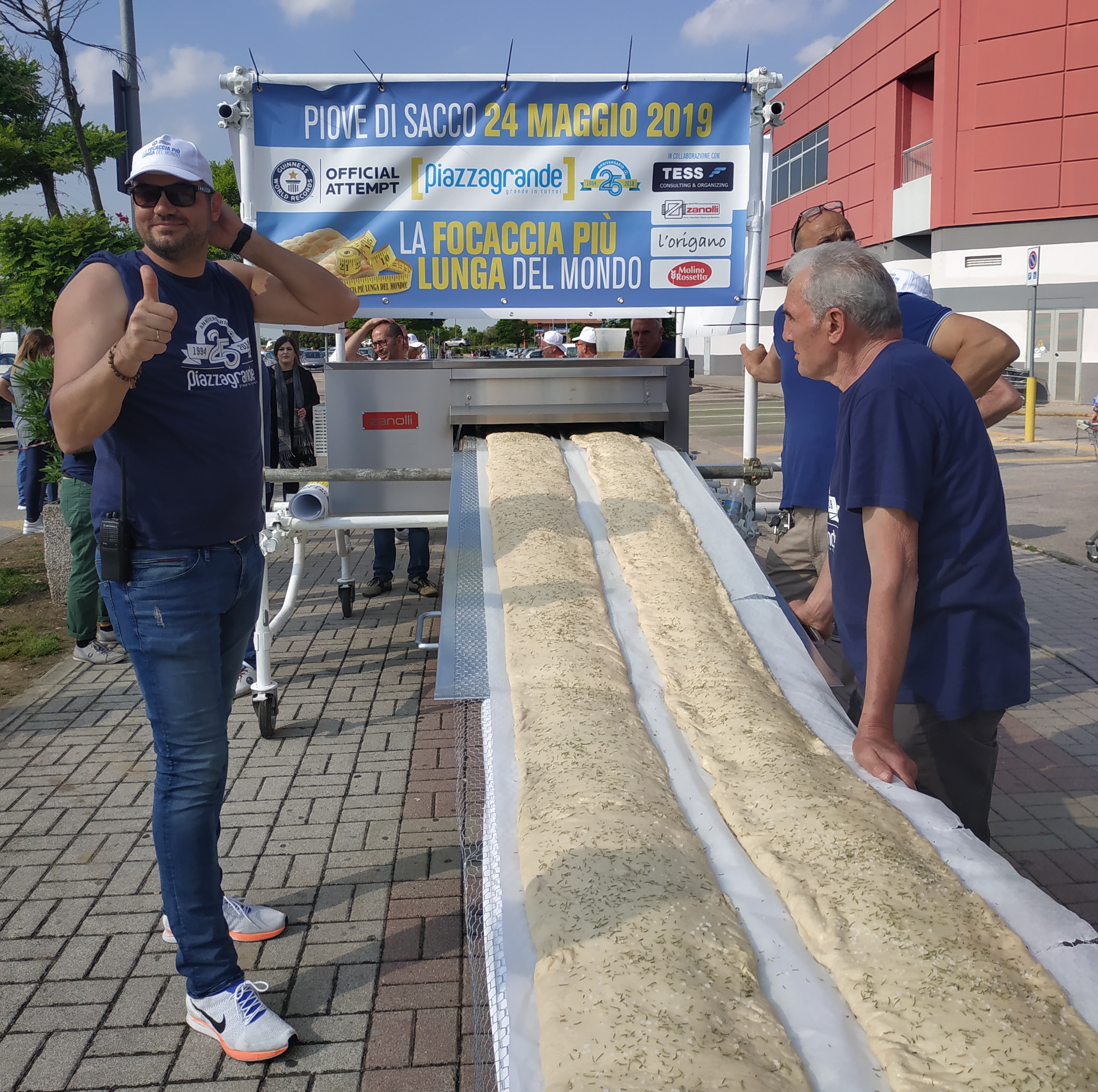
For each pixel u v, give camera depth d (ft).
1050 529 29.94
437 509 13.98
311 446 23.59
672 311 15.74
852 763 7.26
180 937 8.07
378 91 14.73
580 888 5.68
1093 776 13.17
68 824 12.16
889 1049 4.55
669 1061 4.44
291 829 11.87
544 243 15.35
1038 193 74.54
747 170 15.24
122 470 7.51
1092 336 74.08
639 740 7.38
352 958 9.41
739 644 9.12
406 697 16.30
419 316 15.48
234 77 14.44
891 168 87.61
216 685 7.98
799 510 12.95
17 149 36.35
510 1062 4.75
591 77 14.79
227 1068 8.03
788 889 5.70
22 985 9.07
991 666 7.49
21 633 20.97
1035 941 5.32
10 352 71.15
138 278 7.48
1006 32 73.36
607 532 11.15
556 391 13.83
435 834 11.72
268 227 15.02
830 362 7.75
